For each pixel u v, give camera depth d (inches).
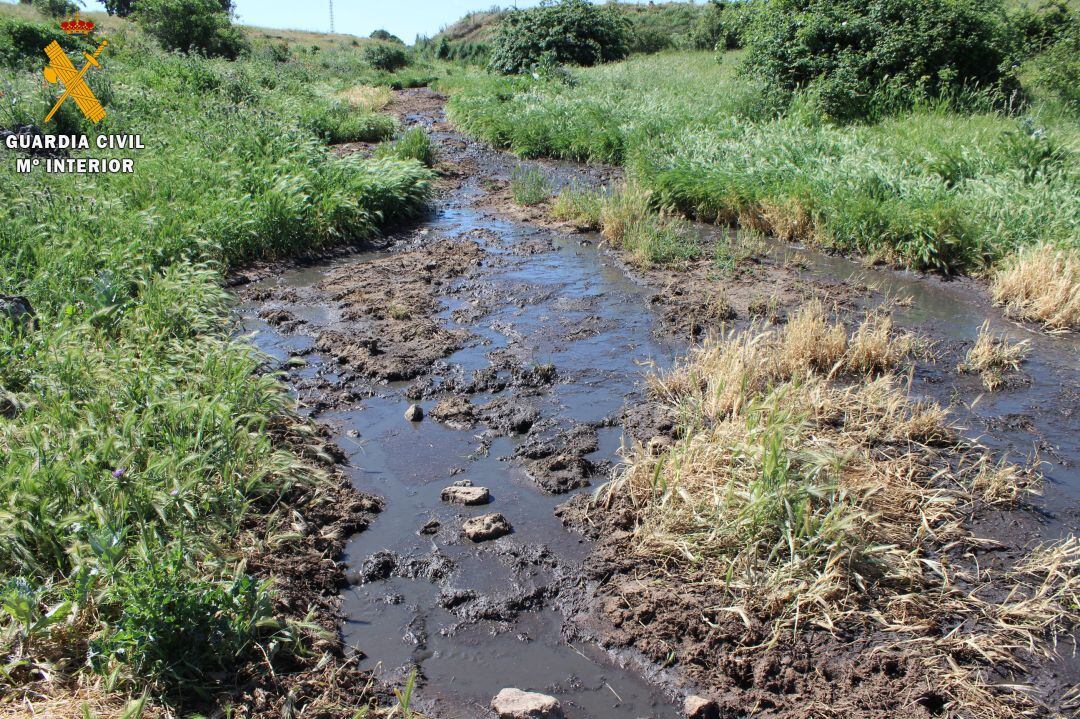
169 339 245.8
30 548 142.7
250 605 132.6
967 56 572.7
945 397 236.5
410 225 448.5
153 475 159.9
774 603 145.6
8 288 248.4
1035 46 636.7
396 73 1456.7
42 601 131.3
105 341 233.8
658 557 161.9
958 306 316.5
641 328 290.2
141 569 127.8
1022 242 338.0
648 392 237.0
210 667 125.2
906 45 567.5
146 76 698.8
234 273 347.9
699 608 147.2
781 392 197.2
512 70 1106.7
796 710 126.2
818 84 570.9
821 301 317.1
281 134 477.7
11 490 148.7
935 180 385.7
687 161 463.2
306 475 186.4
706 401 222.2
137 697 116.9
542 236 423.8
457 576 159.3
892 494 177.2
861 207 374.6
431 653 140.2
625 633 143.7
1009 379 249.0
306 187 407.8
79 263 279.4
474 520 174.1
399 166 482.0
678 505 171.0
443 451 206.1
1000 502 181.3
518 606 151.5
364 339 269.3
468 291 333.1
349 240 404.8
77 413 183.5
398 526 175.3
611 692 132.0
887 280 346.9
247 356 227.1
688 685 132.8
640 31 1515.7
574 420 221.1
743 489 166.1
